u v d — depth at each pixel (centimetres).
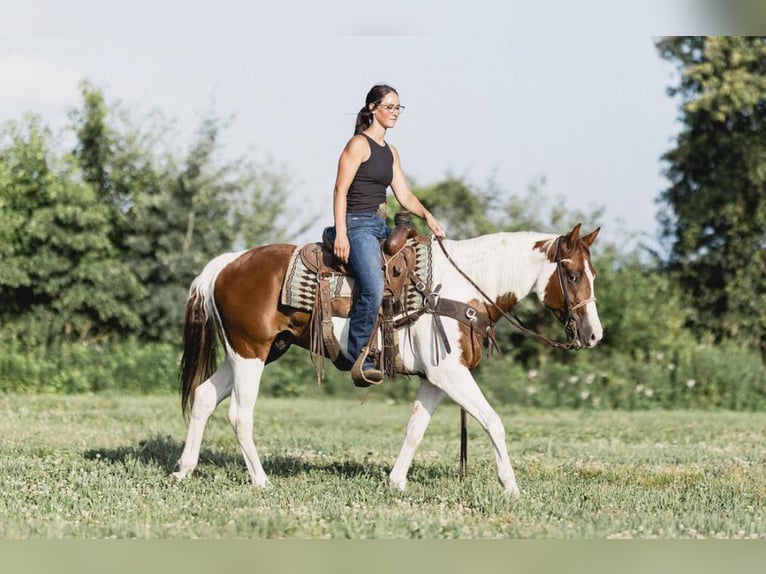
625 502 972
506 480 968
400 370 988
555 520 886
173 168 3281
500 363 2548
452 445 1470
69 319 2978
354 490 998
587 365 2522
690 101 3064
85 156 3256
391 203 3180
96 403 2069
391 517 870
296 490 990
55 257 2922
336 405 2373
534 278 982
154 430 1522
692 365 2509
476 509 928
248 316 993
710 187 3109
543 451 1419
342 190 954
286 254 998
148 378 2516
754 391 2486
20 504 894
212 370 1055
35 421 1616
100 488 980
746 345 3038
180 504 912
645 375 2491
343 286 969
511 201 3042
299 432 1627
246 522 836
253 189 3394
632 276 2809
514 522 859
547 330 2719
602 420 2053
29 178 2967
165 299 3084
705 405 2467
